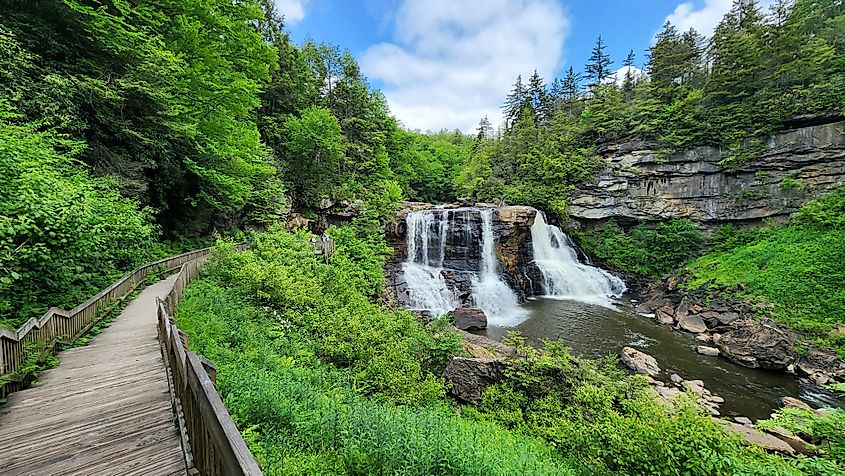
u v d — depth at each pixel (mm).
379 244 25391
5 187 6594
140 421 4332
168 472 3404
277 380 6605
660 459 5918
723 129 29000
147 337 7699
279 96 30469
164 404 4773
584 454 7152
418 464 4754
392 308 19734
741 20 35000
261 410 5234
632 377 9938
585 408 9039
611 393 9195
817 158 25359
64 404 4750
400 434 5293
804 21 30781
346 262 21234
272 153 27891
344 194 29656
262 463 4191
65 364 6176
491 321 20922
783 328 16828
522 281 27391
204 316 8898
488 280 26516
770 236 25312
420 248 28516
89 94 12211
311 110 29156
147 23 15195
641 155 32531
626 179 33000
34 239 6875
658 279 28312
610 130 35906
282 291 12594
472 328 19281
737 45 29672
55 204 7039
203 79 16641
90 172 12422
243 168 20438
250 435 4648
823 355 14641
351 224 27266
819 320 16969
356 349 10617
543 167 37844
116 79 12852
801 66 27203
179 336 4582
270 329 10477
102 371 5891
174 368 4621
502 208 29500
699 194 29844
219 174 19031
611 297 27047
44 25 11836
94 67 12844
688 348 16953
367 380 9492
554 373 10039
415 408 8297
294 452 4664
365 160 35219
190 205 19797
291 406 5602
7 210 6363
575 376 10039
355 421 5426
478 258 27812
